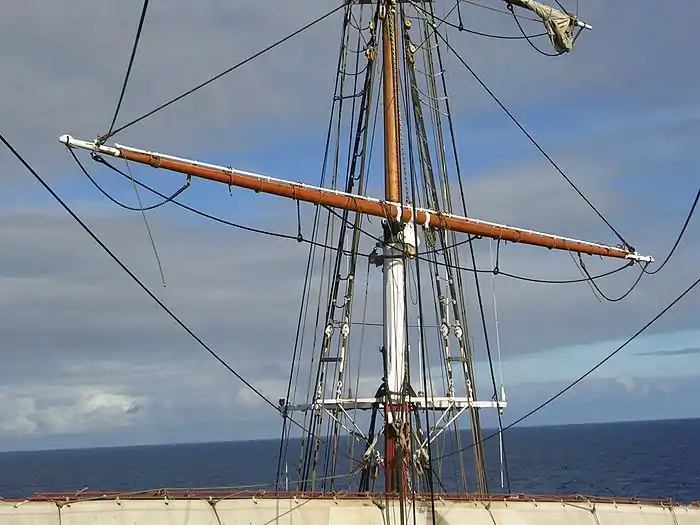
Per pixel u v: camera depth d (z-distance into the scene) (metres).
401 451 29.38
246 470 192.62
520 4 35.47
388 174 33.16
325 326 36.34
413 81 39.06
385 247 32.84
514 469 160.38
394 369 31.95
